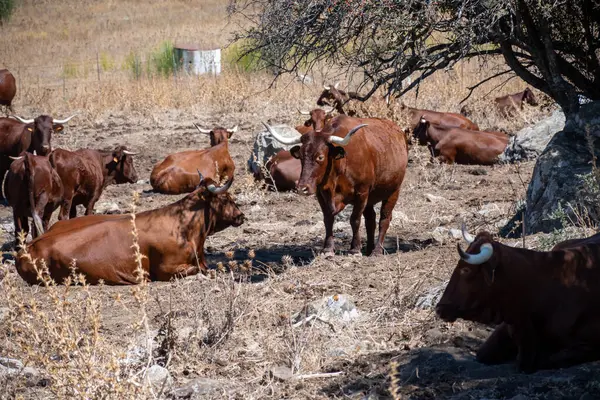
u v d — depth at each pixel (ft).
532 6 46.47
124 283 43.24
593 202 40.16
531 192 45.34
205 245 54.44
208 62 146.61
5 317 30.19
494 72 110.32
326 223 45.37
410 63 47.60
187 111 113.29
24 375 27.76
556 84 47.96
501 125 94.02
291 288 37.11
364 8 44.45
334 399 25.89
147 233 43.45
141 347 29.71
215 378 28.48
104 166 64.85
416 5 45.62
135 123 107.04
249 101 113.60
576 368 25.39
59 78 154.71
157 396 26.18
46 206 55.01
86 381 23.56
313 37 48.16
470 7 44.19
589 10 48.91
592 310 25.16
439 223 55.62
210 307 33.35
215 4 242.78
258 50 54.80
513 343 26.71
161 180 72.43
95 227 43.52
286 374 27.99
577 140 44.78
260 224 59.62
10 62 172.45
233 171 76.23
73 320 28.37
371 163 45.09
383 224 48.42
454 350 28.63
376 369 27.86
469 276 24.79
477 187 67.56
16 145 72.90
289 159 69.87
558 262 25.43
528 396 24.03
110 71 161.38
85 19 226.38
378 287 36.88
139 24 214.69
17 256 42.93
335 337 31.14
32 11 237.45
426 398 24.95
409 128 74.74
